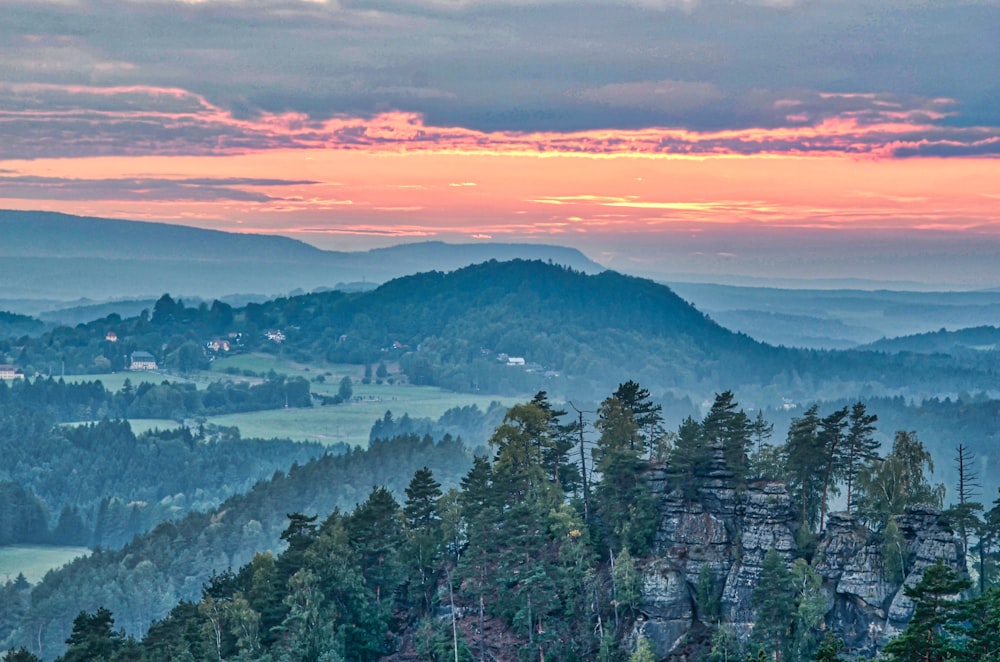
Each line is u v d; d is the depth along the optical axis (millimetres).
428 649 166250
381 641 170625
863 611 149750
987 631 114812
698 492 166375
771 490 161625
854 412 165750
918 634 115812
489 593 171250
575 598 165000
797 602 149500
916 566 149250
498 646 163750
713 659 150375
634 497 169000
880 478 158125
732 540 161625
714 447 167375
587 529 169500
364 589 171625
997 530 157875
